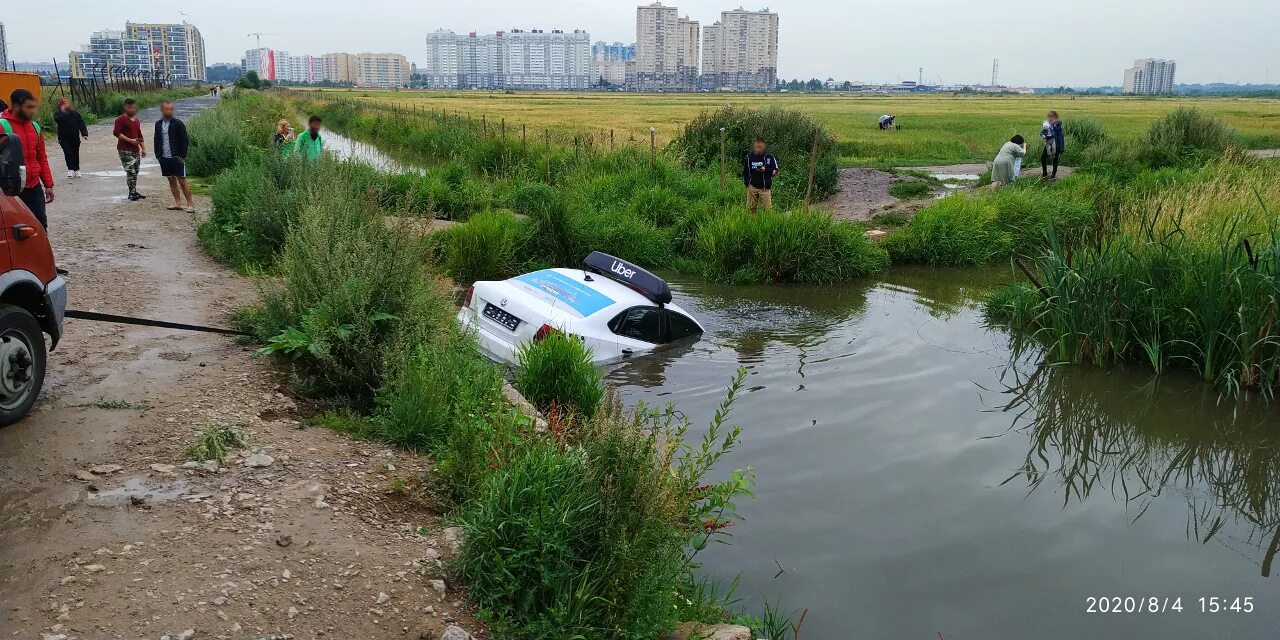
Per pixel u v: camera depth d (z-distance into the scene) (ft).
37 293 17.95
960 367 29.86
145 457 16.43
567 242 46.65
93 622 11.36
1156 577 16.75
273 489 15.85
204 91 412.57
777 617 14.93
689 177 66.54
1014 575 16.56
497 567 13.19
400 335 21.35
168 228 43.04
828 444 22.41
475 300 27.99
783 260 45.06
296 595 12.60
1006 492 20.18
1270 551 18.01
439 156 102.37
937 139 139.13
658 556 13.55
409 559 14.11
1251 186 48.49
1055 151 76.64
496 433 17.35
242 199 40.68
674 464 19.76
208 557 13.23
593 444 14.29
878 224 61.00
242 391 20.51
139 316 26.53
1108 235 35.19
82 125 61.67
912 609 15.31
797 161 77.71
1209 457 23.08
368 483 16.80
